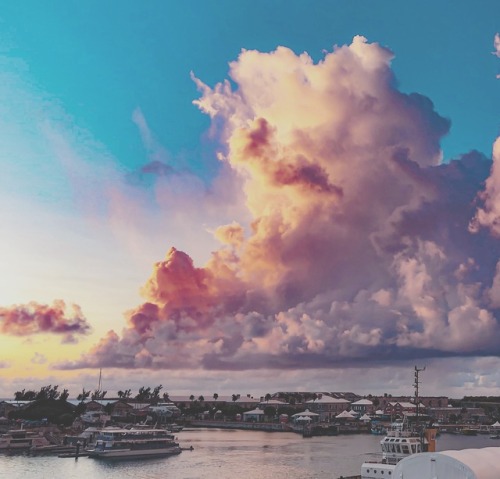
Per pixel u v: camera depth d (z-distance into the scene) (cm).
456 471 7869
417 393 14562
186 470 17150
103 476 16000
